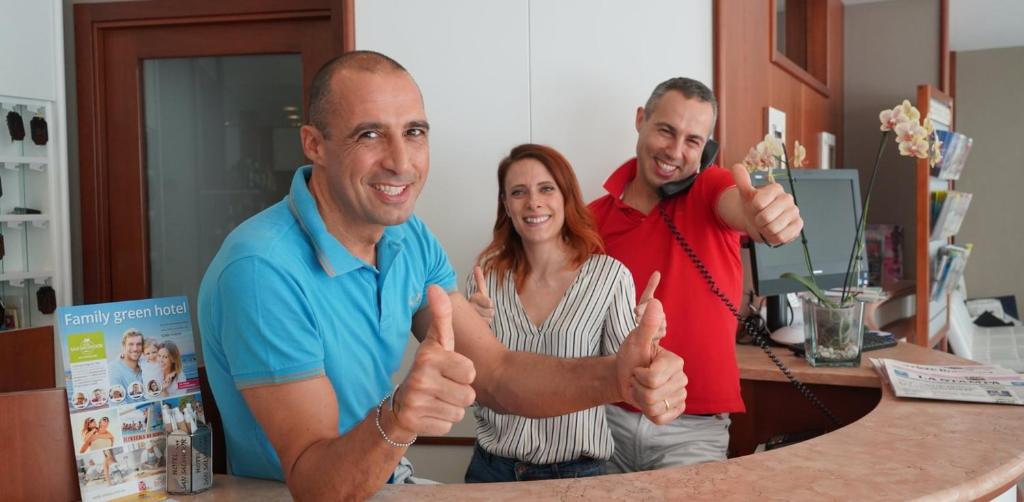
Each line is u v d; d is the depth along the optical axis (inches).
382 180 51.5
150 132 138.4
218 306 51.4
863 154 201.9
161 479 53.4
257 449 55.2
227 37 133.5
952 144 150.4
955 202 153.4
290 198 55.7
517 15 105.9
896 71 198.5
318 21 130.3
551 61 105.6
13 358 115.9
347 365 55.3
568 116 105.8
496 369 62.9
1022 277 298.7
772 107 135.6
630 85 105.6
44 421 52.3
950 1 223.6
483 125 106.8
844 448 57.0
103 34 136.9
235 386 54.0
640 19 105.1
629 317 79.1
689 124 86.8
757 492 48.1
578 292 78.9
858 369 85.7
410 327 63.0
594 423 76.2
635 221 91.2
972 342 209.5
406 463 64.0
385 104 51.0
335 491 45.3
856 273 87.7
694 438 84.4
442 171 107.7
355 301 55.7
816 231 107.1
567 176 81.0
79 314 51.6
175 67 137.0
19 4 123.1
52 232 129.9
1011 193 299.0
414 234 64.0
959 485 49.2
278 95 134.6
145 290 139.5
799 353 94.8
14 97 123.3
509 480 77.2
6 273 125.8
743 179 63.5
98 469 51.2
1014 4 227.0
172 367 54.5
